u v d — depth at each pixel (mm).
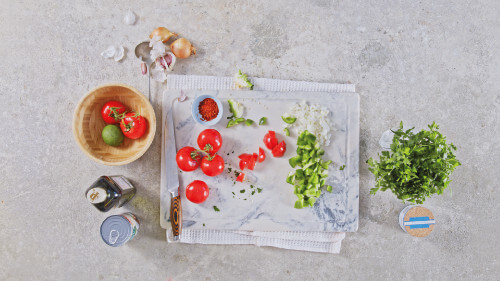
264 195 1203
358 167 1216
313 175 1156
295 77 1247
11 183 1223
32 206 1225
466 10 1264
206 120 1162
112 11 1223
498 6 1268
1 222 1223
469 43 1266
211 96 1145
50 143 1223
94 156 1102
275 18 1243
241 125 1199
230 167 1197
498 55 1267
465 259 1267
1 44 1217
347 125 1213
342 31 1251
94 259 1231
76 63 1221
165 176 1190
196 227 1199
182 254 1238
